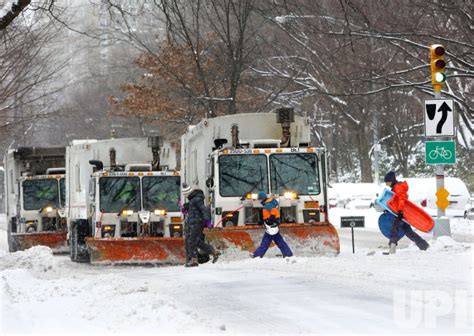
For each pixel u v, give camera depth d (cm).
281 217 5675
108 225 6594
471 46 9100
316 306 2920
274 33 13025
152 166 6912
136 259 6362
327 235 5512
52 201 8212
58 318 3006
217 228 5541
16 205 8369
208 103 11281
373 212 11762
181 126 12550
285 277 3797
